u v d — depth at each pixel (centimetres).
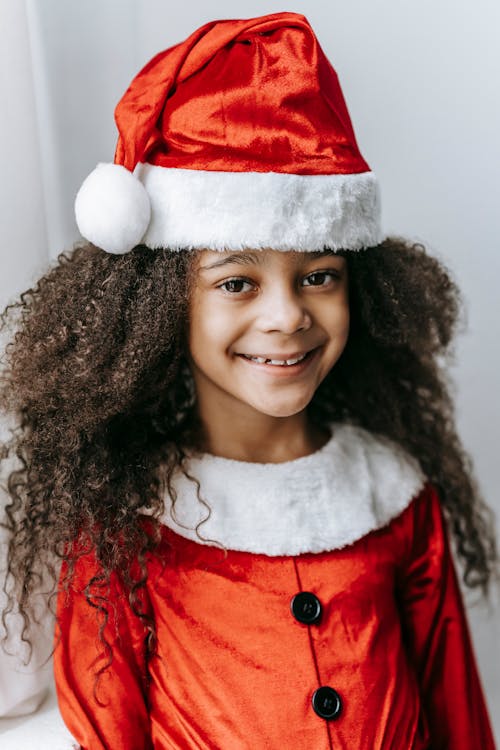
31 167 93
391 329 105
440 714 106
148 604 93
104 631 92
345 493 95
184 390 102
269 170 81
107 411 91
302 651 90
